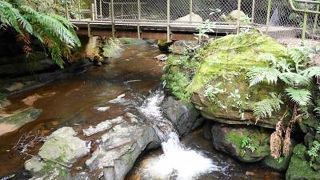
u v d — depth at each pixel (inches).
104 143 228.7
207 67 246.5
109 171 203.6
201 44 303.1
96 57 438.0
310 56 221.8
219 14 470.3
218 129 237.0
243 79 228.1
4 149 231.5
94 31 371.6
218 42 264.1
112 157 213.2
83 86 360.8
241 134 228.5
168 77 308.0
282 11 366.0
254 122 224.1
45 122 271.7
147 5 493.4
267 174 222.8
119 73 405.7
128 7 495.5
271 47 234.4
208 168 231.0
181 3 488.7
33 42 340.5
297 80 201.5
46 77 368.5
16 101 312.7
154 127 255.1
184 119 262.4
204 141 256.4
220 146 236.7
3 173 204.1
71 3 418.6
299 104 205.6
